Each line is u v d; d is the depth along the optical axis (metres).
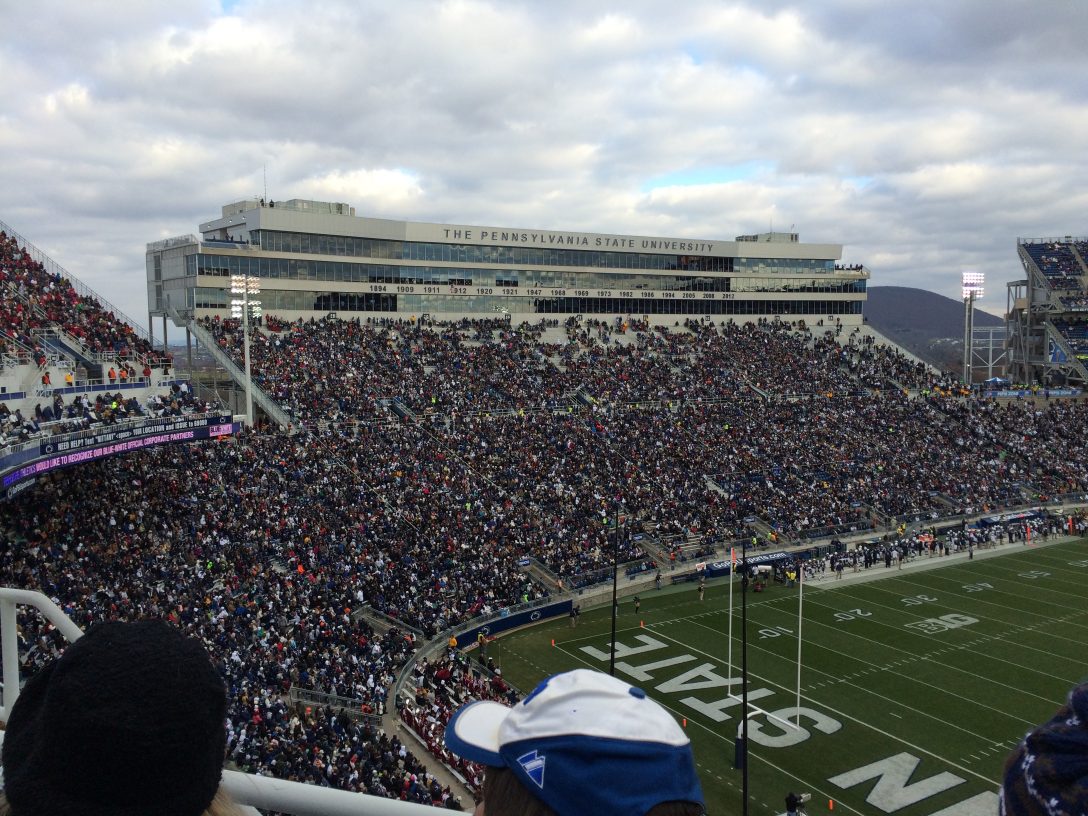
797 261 105.31
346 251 79.12
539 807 2.27
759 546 57.38
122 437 36.03
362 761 24.89
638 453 67.25
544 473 60.31
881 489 68.81
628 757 2.23
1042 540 65.12
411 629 38.72
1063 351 102.19
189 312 71.75
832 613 47.12
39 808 1.96
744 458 70.38
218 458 49.84
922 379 96.75
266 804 3.16
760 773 29.14
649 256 97.00
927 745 31.11
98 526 37.75
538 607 45.12
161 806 2.05
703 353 92.31
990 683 37.00
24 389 39.34
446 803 24.11
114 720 1.92
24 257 49.19
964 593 51.12
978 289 108.19
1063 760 2.12
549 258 91.25
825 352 98.94
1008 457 80.06
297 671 30.81
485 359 78.88
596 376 81.44
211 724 2.15
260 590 36.84
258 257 74.00
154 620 2.28
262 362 65.88
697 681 37.12
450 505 52.34
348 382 66.94
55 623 5.14
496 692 34.44
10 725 2.33
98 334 48.59
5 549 33.06
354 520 47.19
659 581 51.47
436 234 84.31
